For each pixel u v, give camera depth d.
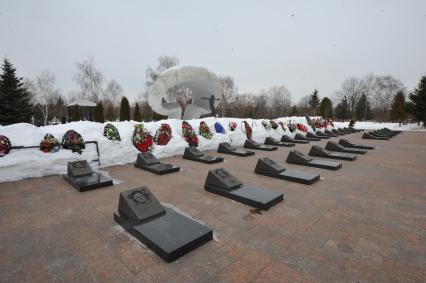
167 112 17.11
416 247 3.19
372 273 2.69
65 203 4.68
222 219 4.00
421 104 29.77
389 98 61.19
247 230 3.63
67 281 2.56
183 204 4.64
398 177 6.57
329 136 17.86
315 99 56.50
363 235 3.50
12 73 26.55
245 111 49.25
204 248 3.14
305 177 6.06
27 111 26.86
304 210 4.38
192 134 10.45
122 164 7.95
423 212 4.31
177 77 16.44
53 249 3.14
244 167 7.70
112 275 2.64
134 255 3.00
